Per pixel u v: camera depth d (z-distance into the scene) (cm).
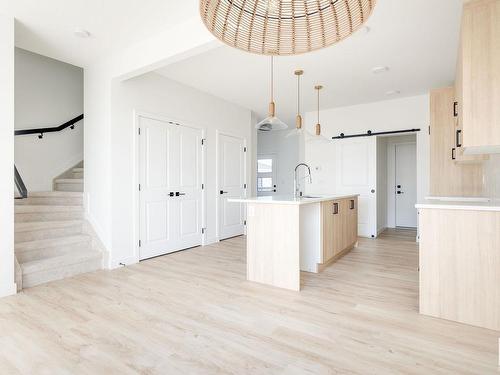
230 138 576
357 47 341
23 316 235
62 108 493
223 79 450
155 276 338
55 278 325
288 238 296
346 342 196
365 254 440
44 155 469
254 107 614
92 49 346
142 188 407
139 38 319
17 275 291
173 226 454
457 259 224
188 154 480
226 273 350
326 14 94
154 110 422
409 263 391
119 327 217
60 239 357
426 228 235
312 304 258
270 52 103
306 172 652
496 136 201
